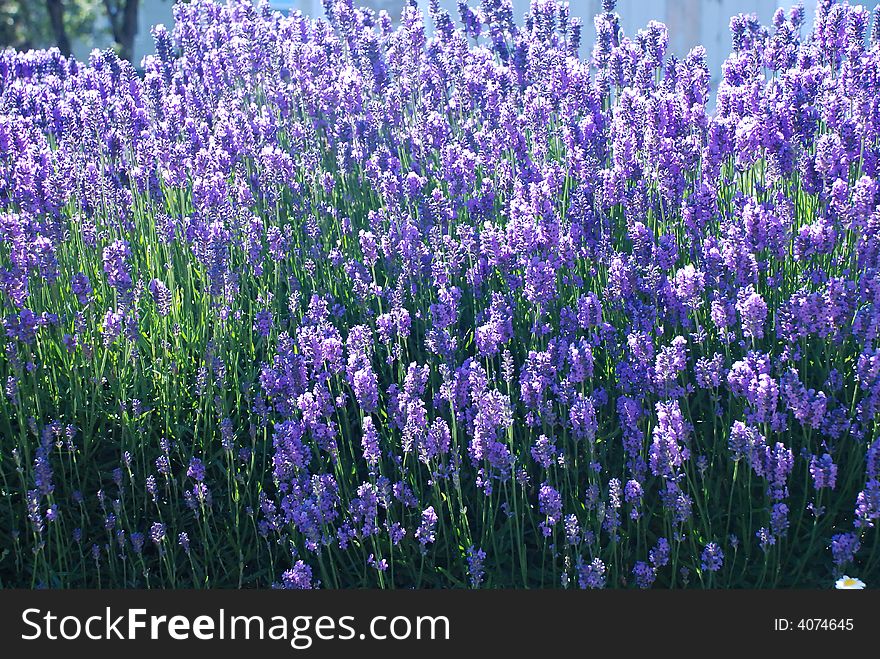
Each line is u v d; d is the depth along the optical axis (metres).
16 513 3.43
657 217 4.18
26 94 4.80
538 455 2.96
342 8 5.83
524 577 3.05
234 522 3.45
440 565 3.31
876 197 3.35
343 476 3.22
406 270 3.90
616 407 3.48
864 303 3.38
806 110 3.92
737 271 3.46
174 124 4.84
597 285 3.91
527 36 5.66
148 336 3.95
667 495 2.93
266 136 4.98
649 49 5.27
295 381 3.16
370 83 5.55
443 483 3.42
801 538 3.22
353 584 3.26
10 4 16.84
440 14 5.73
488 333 3.22
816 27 5.04
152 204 4.50
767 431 3.13
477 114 5.40
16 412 3.55
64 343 3.52
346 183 4.90
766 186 4.04
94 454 3.60
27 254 3.55
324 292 4.14
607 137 4.54
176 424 3.59
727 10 10.30
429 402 3.66
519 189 3.93
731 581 3.14
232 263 4.39
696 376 3.14
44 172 3.96
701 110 4.13
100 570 3.36
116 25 15.84
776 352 3.55
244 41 5.75
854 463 3.18
